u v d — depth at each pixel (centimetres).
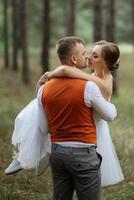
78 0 4475
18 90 2400
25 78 2670
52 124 504
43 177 782
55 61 3912
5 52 3553
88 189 497
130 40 6825
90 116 496
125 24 6694
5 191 704
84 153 494
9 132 1094
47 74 518
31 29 4844
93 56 514
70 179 516
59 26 4947
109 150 532
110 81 512
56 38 4906
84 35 6034
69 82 495
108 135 531
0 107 1641
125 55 4628
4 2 3644
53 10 4888
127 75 3581
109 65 512
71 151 493
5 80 2736
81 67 507
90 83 490
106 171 537
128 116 1531
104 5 2433
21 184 751
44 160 549
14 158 562
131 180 812
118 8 6025
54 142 504
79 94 489
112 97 2234
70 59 502
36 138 537
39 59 4053
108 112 494
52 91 499
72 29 3150
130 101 2091
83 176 495
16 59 3400
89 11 6069
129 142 1107
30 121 540
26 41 2683
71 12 3153
